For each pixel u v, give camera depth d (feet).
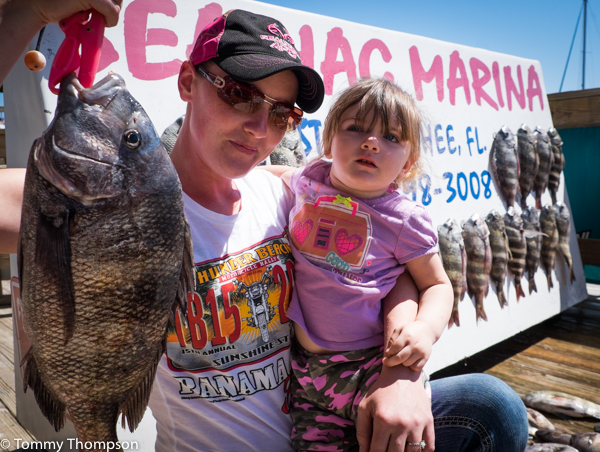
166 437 4.77
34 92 6.13
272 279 5.00
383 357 4.75
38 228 3.04
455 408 5.33
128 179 3.15
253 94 4.41
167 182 3.34
